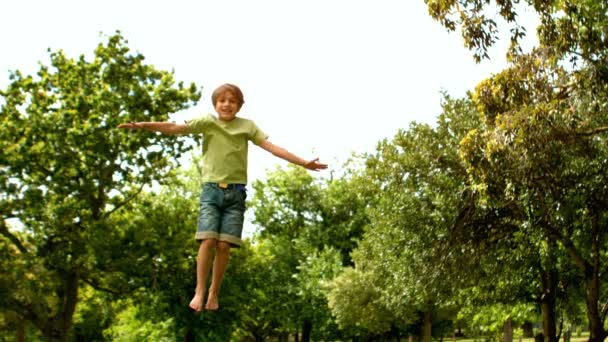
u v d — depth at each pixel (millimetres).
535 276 23000
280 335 59219
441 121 24047
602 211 16203
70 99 26797
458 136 23141
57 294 29672
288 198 52062
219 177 4656
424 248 22250
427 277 22000
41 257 26609
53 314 29766
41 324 27688
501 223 20156
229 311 33750
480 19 14266
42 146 26500
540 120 13445
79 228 27484
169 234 28766
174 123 4812
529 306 26359
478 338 50656
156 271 28219
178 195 37562
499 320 28594
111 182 27438
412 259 22953
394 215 23688
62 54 27922
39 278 26422
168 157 28703
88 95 26891
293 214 52219
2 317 31719
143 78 28203
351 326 44469
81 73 27656
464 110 23625
